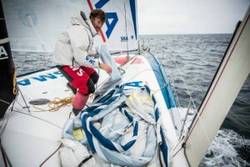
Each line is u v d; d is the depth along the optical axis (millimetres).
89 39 1739
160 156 1353
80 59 1692
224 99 1203
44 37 4344
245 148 5832
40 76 2756
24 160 1405
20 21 4586
